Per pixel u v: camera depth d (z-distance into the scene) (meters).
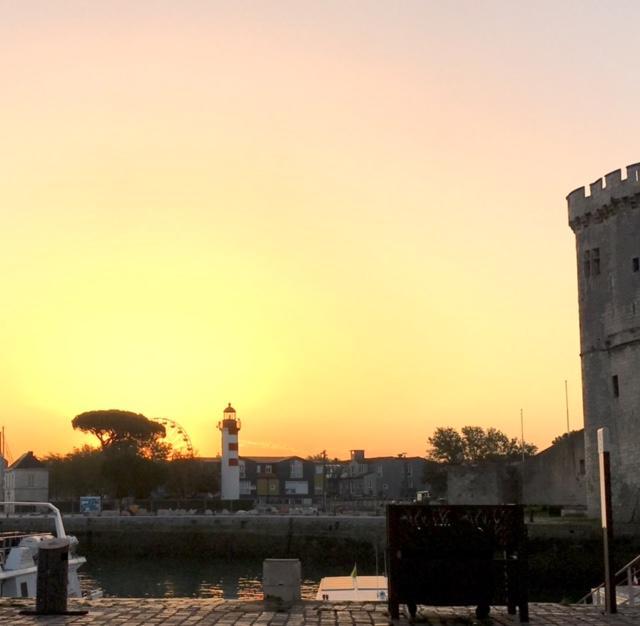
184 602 19.11
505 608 18.44
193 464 144.25
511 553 16.95
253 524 86.75
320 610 18.00
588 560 61.53
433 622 16.67
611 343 68.75
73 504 115.31
